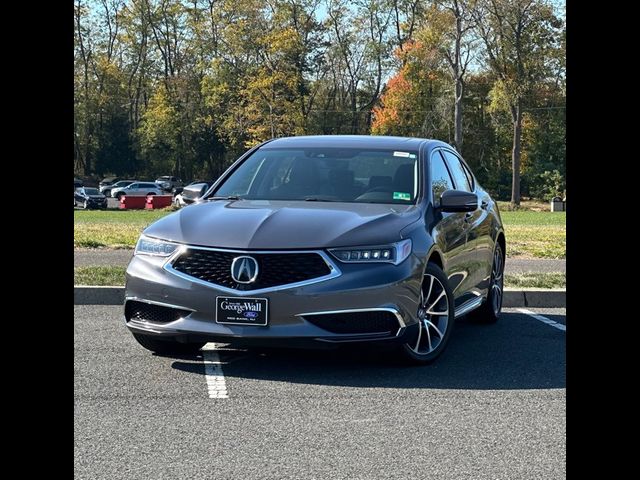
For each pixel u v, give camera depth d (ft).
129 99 277.85
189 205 21.34
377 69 248.11
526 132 241.14
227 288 18.04
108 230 60.18
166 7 260.42
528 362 20.15
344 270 17.94
